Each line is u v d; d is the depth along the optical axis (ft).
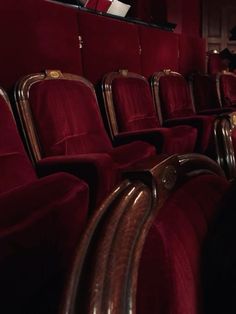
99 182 2.79
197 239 0.80
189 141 5.15
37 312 1.54
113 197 0.66
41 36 4.11
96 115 4.31
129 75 5.64
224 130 2.49
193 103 7.87
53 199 1.90
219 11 12.55
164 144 4.40
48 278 1.83
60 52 4.44
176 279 0.68
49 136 3.52
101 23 5.27
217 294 0.77
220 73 8.74
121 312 0.55
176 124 5.85
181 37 8.03
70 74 4.23
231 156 2.47
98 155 3.00
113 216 0.61
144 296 0.68
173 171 0.83
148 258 0.69
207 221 0.87
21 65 3.85
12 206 1.78
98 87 5.25
